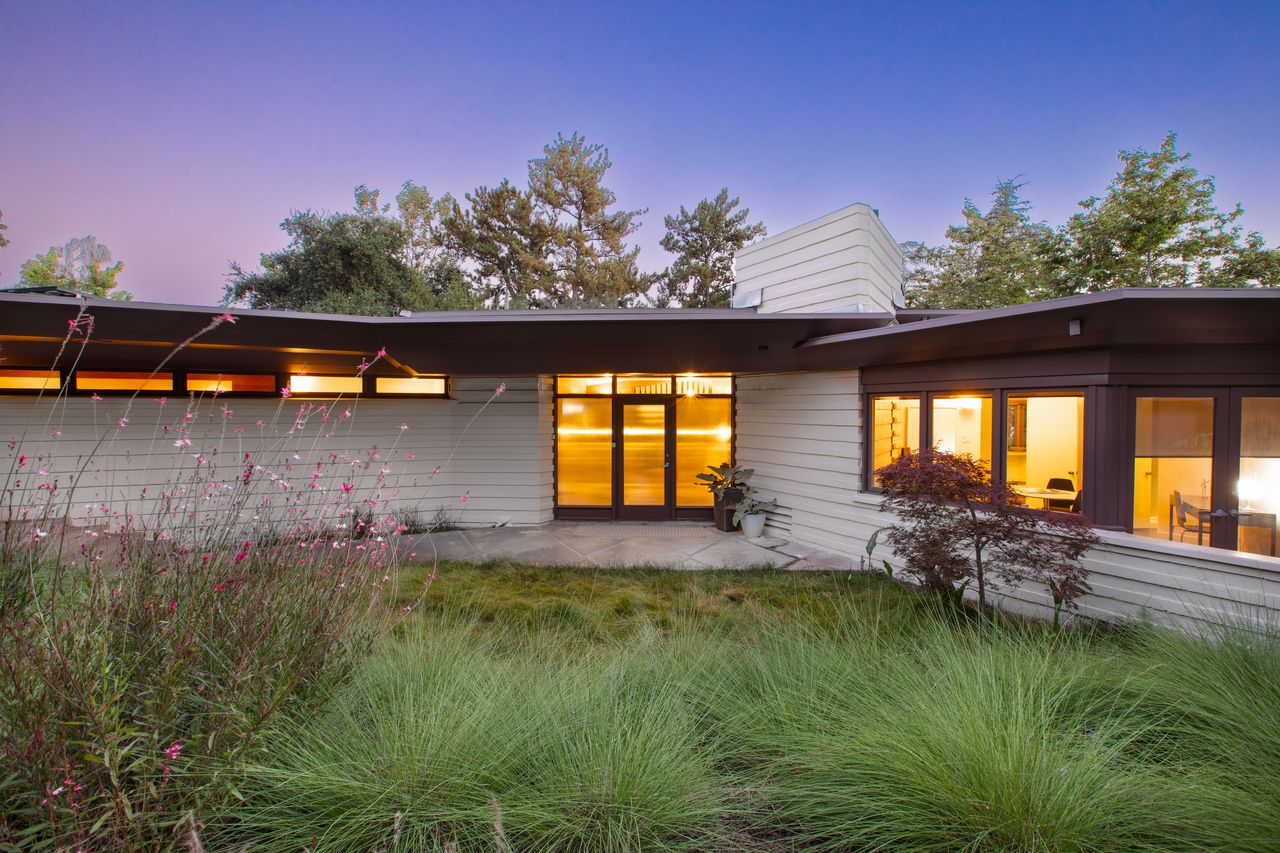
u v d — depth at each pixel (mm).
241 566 2438
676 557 7309
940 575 4816
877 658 2947
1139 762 2072
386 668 2695
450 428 9281
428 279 21672
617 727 2145
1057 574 4359
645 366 7805
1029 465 6633
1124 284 13203
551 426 9727
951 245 20125
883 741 2078
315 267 18062
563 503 9875
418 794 1854
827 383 7559
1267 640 3041
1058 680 2607
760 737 2346
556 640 3854
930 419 6398
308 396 8406
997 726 2027
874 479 7051
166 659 1889
